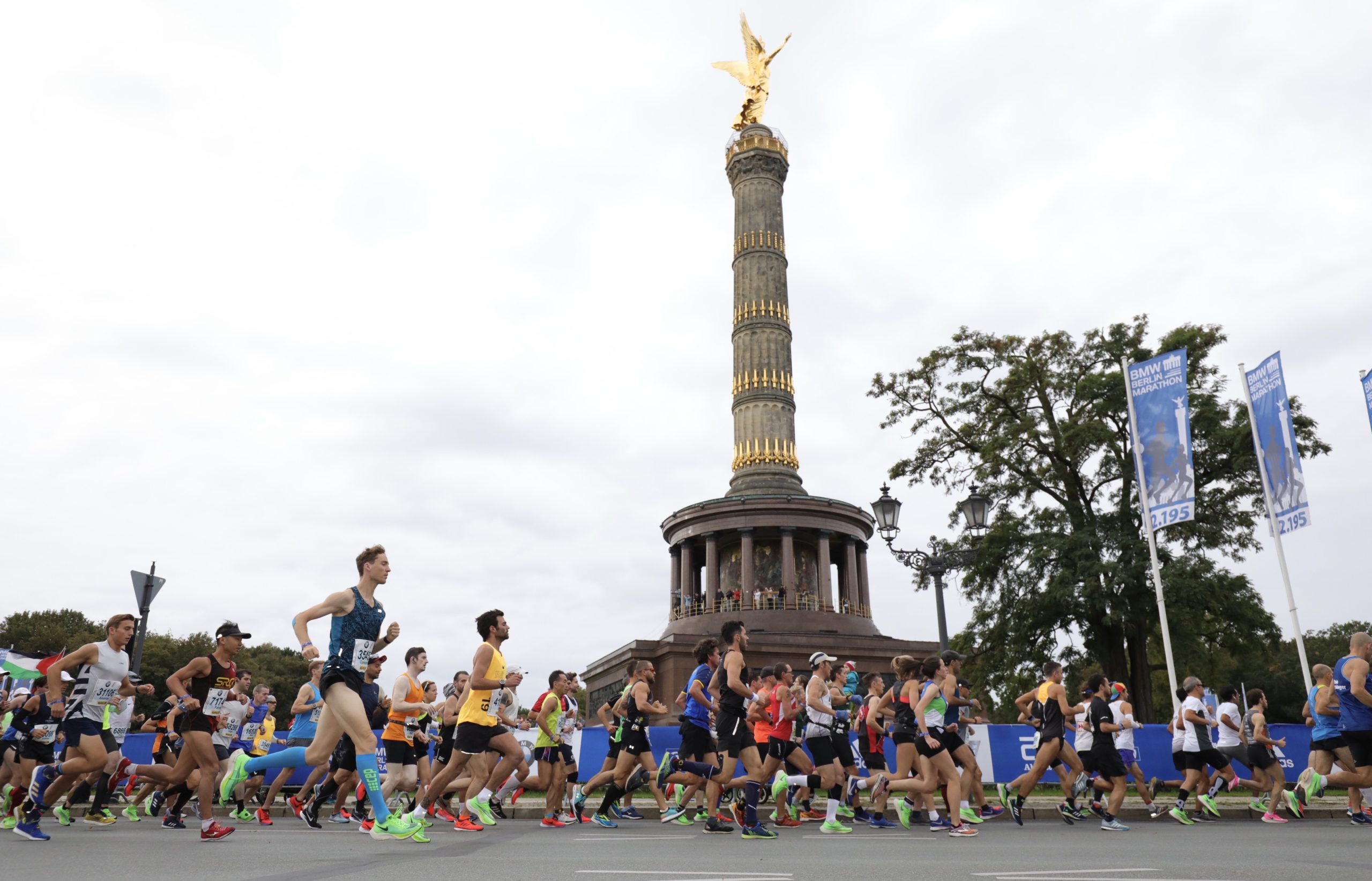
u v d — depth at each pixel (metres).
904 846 9.77
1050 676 13.96
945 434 39.88
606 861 7.56
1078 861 7.87
